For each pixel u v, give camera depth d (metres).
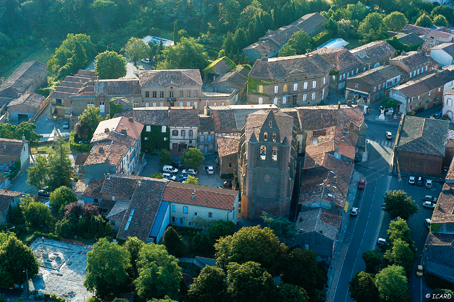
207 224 154.75
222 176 182.75
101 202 158.00
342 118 194.75
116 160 167.50
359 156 193.38
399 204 159.62
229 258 135.88
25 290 133.38
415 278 143.00
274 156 152.50
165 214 152.62
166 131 194.75
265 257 135.25
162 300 118.69
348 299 136.38
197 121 195.12
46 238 151.25
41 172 176.12
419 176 183.50
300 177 175.00
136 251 137.50
